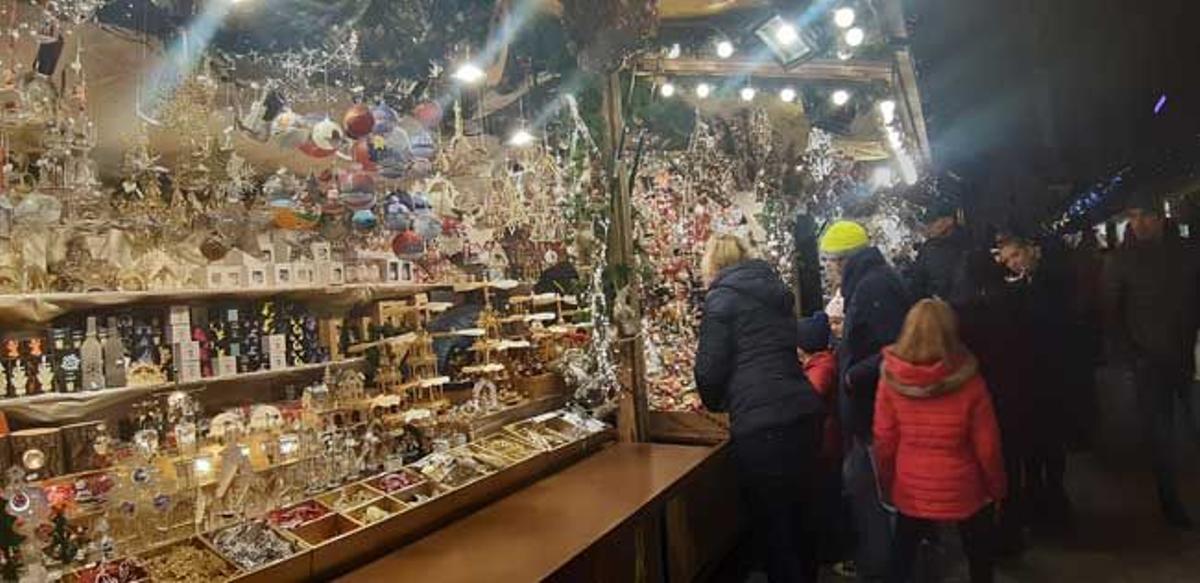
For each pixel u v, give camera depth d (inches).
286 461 97.6
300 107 108.6
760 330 119.6
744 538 158.1
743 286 120.5
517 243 148.3
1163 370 127.4
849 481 135.6
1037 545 126.5
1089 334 133.6
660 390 155.8
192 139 101.3
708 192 196.9
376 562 80.7
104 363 89.8
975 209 139.7
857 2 147.9
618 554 109.1
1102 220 132.5
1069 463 142.3
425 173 116.7
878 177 291.7
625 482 107.7
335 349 115.0
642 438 135.9
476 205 140.4
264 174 114.1
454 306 136.2
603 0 121.7
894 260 221.1
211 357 100.6
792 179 220.2
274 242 110.6
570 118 136.8
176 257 99.2
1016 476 128.5
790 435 117.2
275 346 107.3
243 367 103.5
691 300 179.6
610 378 135.2
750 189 211.8
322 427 105.7
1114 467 138.5
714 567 144.7
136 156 97.4
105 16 90.5
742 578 145.5
